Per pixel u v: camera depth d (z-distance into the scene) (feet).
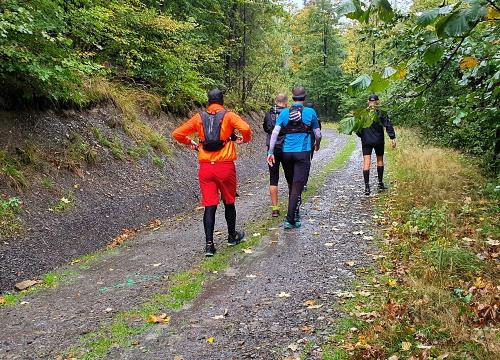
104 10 32.71
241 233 19.31
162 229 23.06
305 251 17.43
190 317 12.45
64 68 23.62
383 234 18.79
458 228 17.90
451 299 11.94
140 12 40.65
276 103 25.85
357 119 7.75
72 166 24.71
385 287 13.43
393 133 27.20
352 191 28.81
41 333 11.94
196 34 52.37
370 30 25.94
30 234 19.10
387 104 8.29
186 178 33.63
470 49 9.46
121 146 30.22
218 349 10.64
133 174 28.78
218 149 17.65
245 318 12.16
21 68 21.94
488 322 10.84
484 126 28.73
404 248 16.42
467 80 12.35
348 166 41.04
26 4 21.52
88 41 28.22
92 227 21.77
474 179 27.50
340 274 14.88
